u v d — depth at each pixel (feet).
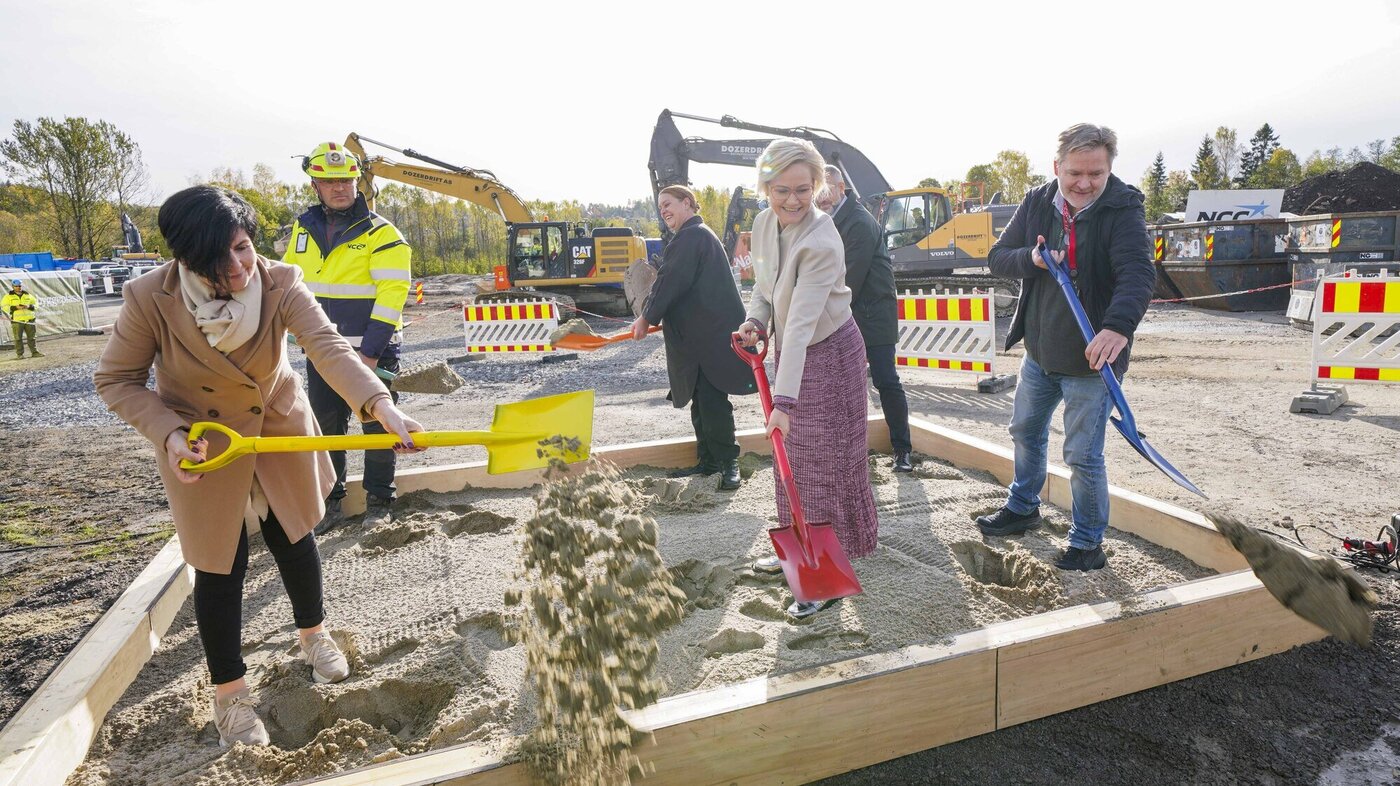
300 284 7.57
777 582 10.24
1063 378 10.22
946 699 7.13
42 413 30.89
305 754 7.02
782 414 8.95
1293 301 40.24
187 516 7.12
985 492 13.44
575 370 35.78
